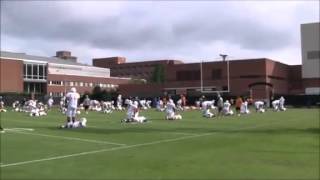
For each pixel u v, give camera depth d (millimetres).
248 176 11578
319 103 75438
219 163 13594
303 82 101312
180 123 31156
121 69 188625
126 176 11586
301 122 32844
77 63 141875
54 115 41219
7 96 75125
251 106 69250
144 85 106312
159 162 13789
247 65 95250
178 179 11219
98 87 121375
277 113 48875
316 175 11703
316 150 16609
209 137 21406
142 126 27922
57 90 117500
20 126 27156
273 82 96750
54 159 14383
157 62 181250
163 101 58250
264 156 15062
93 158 14625
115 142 19047
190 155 15312
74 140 19656
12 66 94562
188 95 82375
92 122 31297
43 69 102375
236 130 25562
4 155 15203
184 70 102375
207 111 40688
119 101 59281
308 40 100312
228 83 95938
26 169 12586
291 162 13781
